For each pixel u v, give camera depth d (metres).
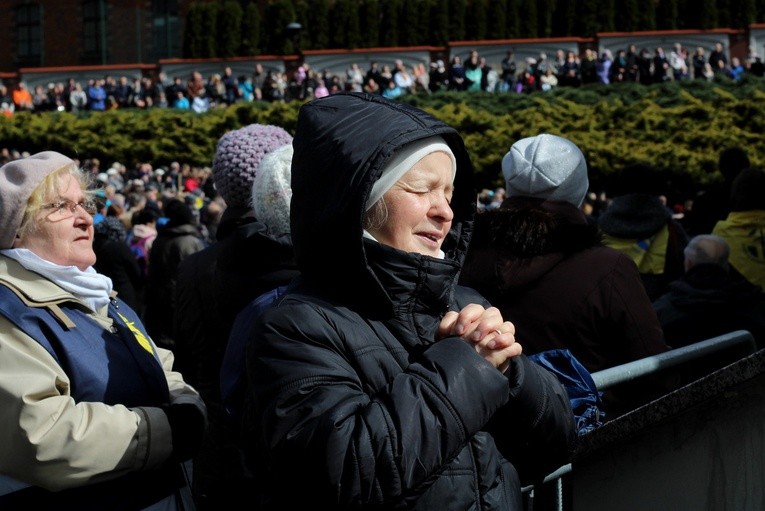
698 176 21.36
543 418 1.96
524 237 2.95
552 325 2.92
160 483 2.24
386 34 34.44
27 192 2.25
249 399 1.92
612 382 2.73
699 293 4.20
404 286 1.88
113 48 36.28
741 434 2.38
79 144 29.25
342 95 1.98
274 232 2.77
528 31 33.78
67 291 2.25
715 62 31.31
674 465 2.37
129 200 16.78
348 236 1.83
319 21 34.69
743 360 2.25
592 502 2.44
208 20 35.09
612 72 31.33
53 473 2.05
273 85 32.78
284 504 1.87
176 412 2.24
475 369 1.77
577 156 3.19
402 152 1.93
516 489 1.97
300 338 1.84
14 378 2.05
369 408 1.73
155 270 6.39
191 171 26.80
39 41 39.56
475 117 24.61
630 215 4.61
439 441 1.71
